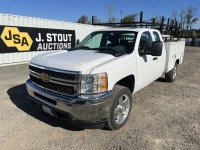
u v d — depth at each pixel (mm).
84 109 2986
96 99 3010
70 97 3080
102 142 3289
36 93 3586
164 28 9602
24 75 7863
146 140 3375
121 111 3701
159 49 4027
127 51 4102
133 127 3809
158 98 5527
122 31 4660
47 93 3314
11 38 10414
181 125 3951
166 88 6562
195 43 39938
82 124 3129
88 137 3426
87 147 3143
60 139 3338
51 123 3854
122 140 3359
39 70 3482
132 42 4254
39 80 3551
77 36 14344
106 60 3463
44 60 3539
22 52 11062
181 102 5277
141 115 4352
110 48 4348
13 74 8039
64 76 3088
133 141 3338
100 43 4734
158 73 5398
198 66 11828
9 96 5230
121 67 3512
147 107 4828
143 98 5488
